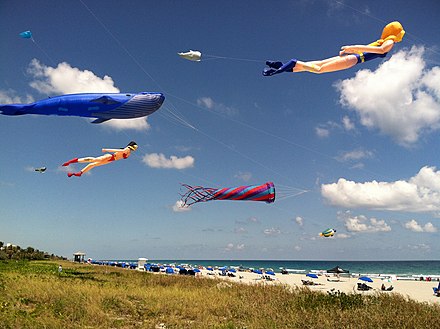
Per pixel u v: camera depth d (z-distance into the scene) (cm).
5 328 958
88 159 1063
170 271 4728
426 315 1218
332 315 1212
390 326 1111
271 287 1966
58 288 1572
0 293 1413
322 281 4631
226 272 5578
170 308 1373
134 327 1111
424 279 5644
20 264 3897
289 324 1136
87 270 3728
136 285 2203
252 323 1150
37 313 1152
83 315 1170
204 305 1441
